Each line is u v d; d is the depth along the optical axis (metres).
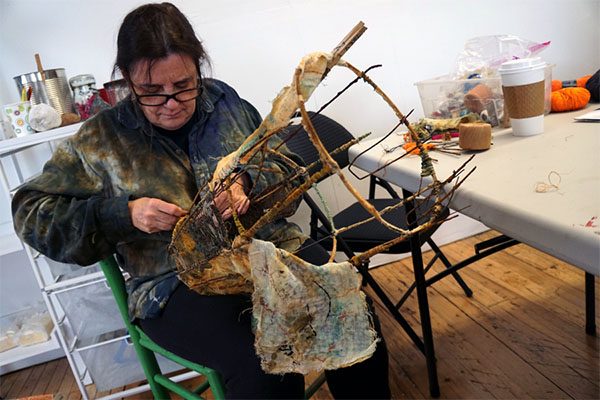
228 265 0.75
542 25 2.18
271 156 1.12
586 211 0.64
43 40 1.71
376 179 1.82
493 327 1.63
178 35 0.98
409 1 1.97
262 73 1.88
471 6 2.05
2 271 1.90
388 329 1.73
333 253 0.69
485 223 0.76
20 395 1.79
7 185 1.53
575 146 0.93
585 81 1.39
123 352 1.66
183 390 1.18
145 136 1.09
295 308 0.65
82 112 1.58
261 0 1.82
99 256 1.04
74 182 1.08
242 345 0.91
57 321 1.57
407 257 2.22
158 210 0.94
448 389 1.41
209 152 1.12
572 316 1.61
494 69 1.35
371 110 2.04
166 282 1.05
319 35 1.91
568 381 1.34
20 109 1.49
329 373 1.01
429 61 2.06
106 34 1.74
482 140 1.03
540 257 2.00
